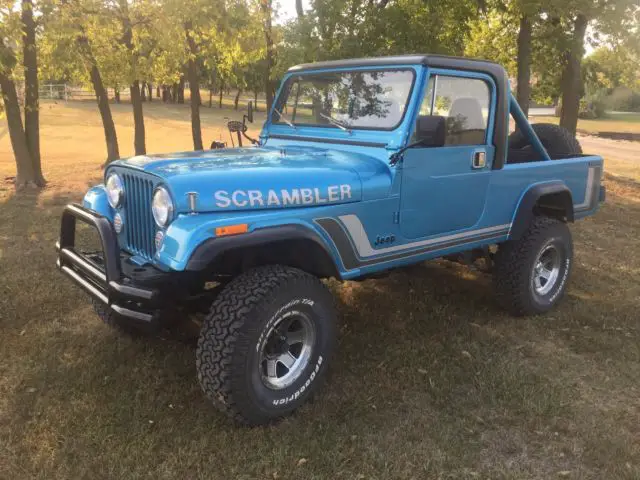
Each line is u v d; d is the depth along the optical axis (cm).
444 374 365
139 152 1408
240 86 4775
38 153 1041
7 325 419
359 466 277
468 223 413
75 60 1195
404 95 361
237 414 294
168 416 310
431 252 393
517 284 449
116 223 345
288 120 441
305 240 315
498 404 334
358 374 365
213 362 285
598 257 648
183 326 404
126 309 293
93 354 378
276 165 326
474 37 1445
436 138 330
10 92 981
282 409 310
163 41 1184
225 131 2580
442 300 498
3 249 605
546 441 302
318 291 317
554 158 551
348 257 340
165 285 297
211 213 287
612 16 984
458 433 306
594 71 1509
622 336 435
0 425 303
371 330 431
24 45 995
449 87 377
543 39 1115
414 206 370
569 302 506
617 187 1145
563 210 496
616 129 3409
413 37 966
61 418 307
